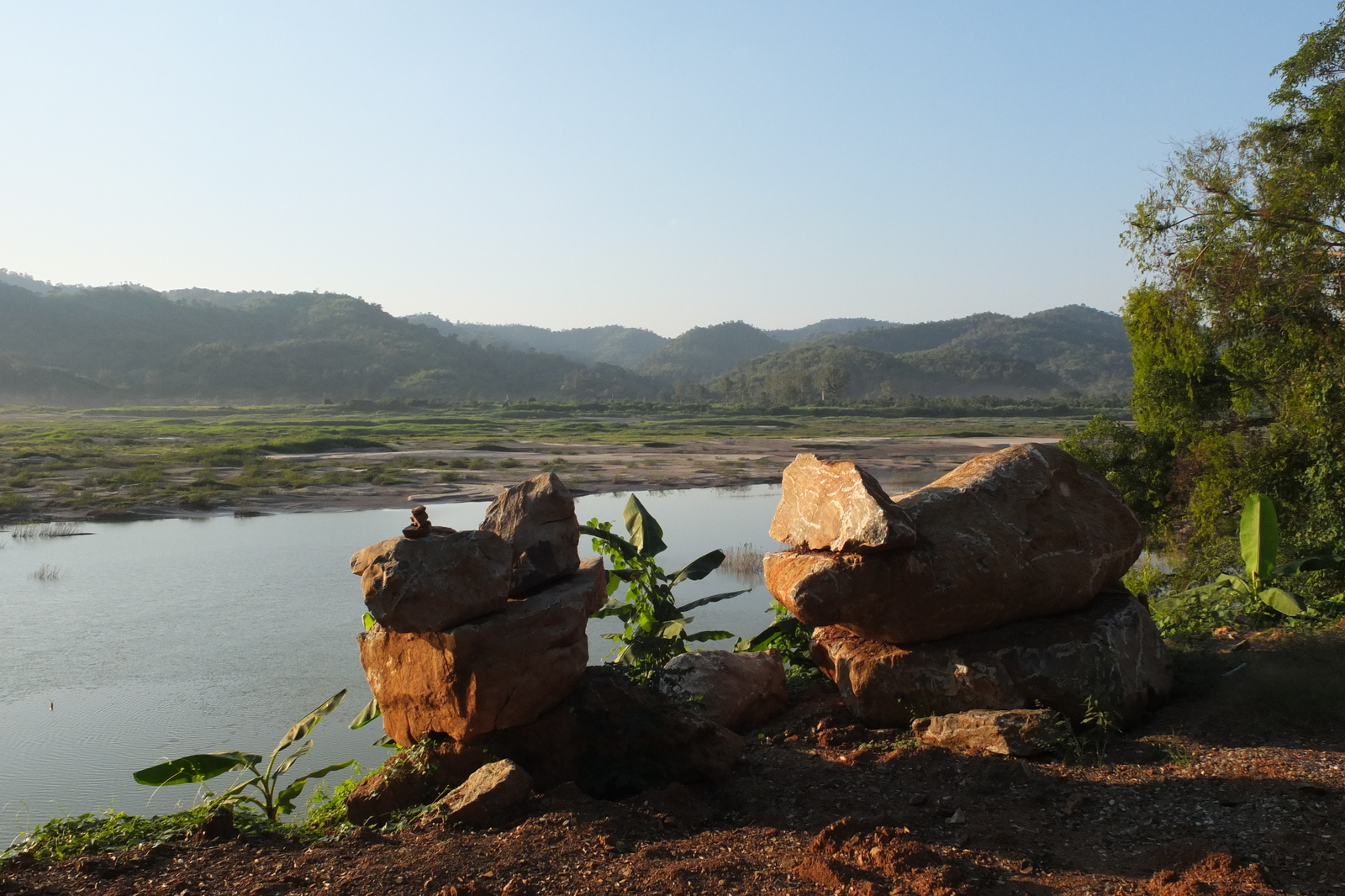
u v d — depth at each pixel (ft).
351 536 91.15
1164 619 30.04
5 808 28.84
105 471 153.48
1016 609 21.12
